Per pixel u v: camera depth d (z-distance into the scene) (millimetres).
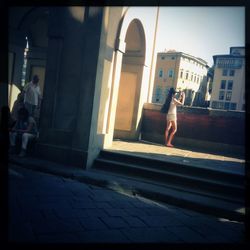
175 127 8883
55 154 6555
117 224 3863
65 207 4215
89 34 6191
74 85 6535
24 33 8711
